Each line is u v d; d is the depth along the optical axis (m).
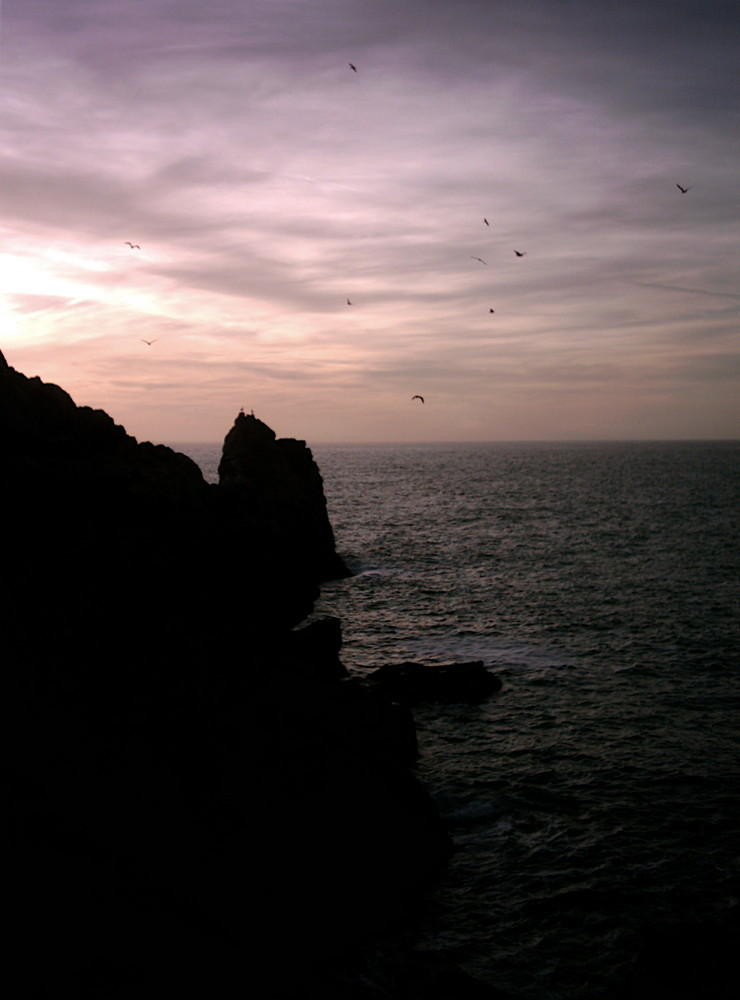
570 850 17.92
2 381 22.36
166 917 12.58
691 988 12.51
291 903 13.91
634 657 33.31
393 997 12.94
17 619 14.57
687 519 90.00
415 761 22.53
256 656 18.83
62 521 18.89
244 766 15.46
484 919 15.34
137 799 13.63
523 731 24.94
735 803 20.17
